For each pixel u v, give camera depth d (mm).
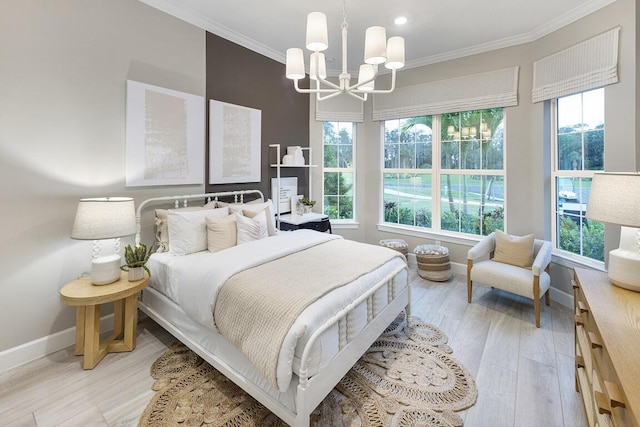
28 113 2131
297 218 4066
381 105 4629
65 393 1880
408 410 1756
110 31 2508
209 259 2240
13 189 2098
